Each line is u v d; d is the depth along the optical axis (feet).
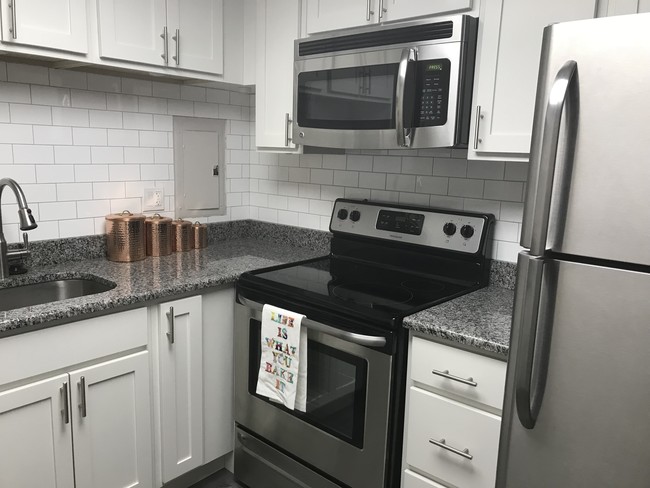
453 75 5.34
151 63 6.75
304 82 6.81
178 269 6.84
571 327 3.39
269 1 7.32
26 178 6.57
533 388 3.60
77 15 5.95
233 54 7.79
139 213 7.86
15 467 4.97
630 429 3.23
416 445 5.26
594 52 3.10
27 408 4.98
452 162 6.84
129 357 5.78
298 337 5.80
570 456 3.53
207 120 8.57
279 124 7.48
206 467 7.30
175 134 8.17
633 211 3.05
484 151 5.45
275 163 8.99
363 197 7.88
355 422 5.53
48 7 5.69
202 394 6.70
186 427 6.57
